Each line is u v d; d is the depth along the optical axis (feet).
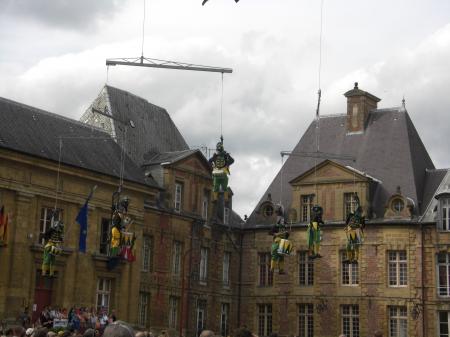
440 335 160.35
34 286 129.59
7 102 136.77
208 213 176.24
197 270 170.40
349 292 169.37
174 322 164.45
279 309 176.96
